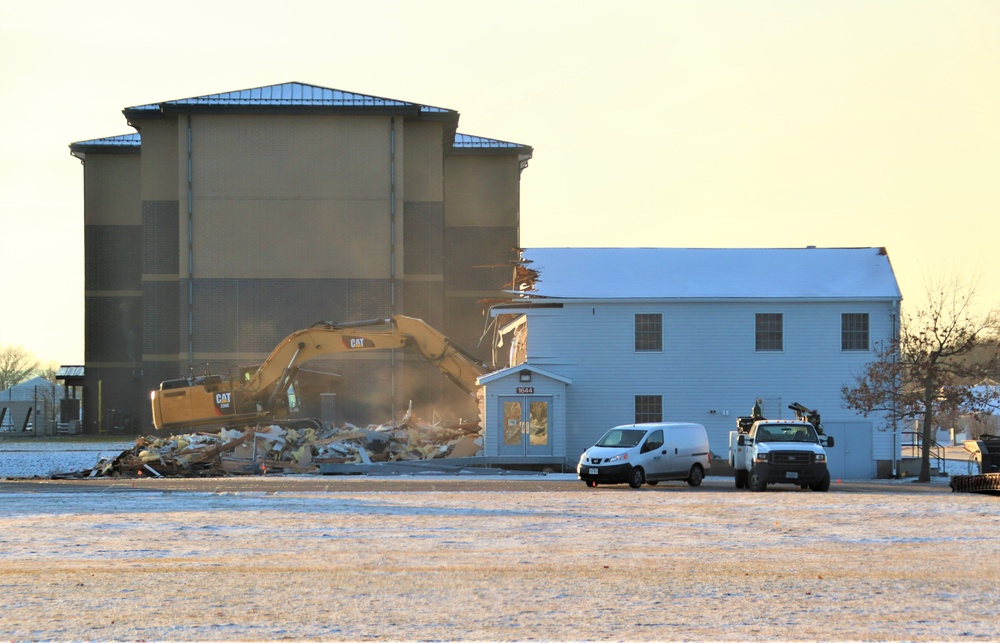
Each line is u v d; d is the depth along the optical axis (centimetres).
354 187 16512
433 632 2884
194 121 16388
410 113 16525
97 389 18750
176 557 4216
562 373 10319
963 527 5206
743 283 10612
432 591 3444
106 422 18662
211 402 11131
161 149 17088
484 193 19125
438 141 17250
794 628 2930
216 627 2955
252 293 16300
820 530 5084
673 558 4172
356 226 16475
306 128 16500
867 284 10544
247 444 10138
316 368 16062
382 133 16588
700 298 10312
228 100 16350
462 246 19012
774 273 10831
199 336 16200
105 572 3844
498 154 19125
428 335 11169
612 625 2966
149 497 6756
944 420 13788
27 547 4497
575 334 10356
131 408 18762
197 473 9569
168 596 3384
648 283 10606
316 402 15925
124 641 2802
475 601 3288
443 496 6800
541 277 10756
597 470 7750
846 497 6856
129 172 19000
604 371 10331
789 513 5812
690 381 10344
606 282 10631
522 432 10000
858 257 11106
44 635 2867
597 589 3484
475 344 18838
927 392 9606
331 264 16425
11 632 2902
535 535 4869
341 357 16112
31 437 18625
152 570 3884
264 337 16250
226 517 5569
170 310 17012
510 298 11975
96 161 18938
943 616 3089
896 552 4359
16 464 11294
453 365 11156
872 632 2884
